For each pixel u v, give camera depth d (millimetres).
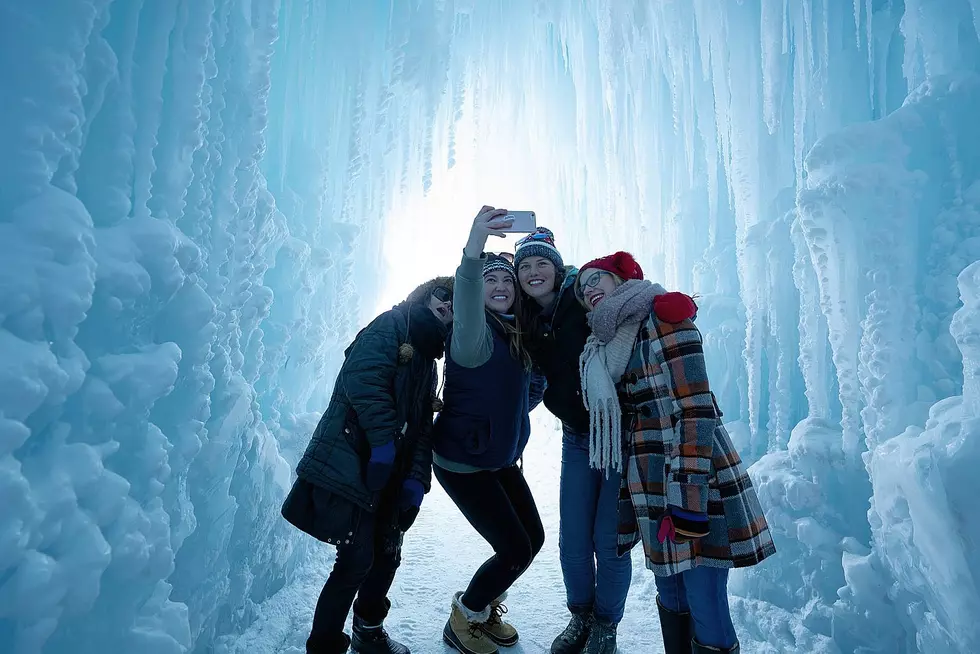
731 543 1467
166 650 1207
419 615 2422
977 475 1470
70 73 1065
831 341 2424
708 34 4102
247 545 2162
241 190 2053
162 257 1298
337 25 3701
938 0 2342
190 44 1535
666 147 5289
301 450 2893
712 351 4191
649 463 1541
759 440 3488
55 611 933
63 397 980
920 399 2043
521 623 2383
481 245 1646
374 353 1702
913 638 1812
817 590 2176
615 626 1991
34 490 947
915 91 2357
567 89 6609
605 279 1711
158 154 1497
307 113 3523
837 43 3080
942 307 2078
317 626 1729
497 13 5641
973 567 1470
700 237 4703
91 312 1166
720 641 1491
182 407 1503
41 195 1013
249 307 2219
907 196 2197
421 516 3953
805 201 2404
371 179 4578
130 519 1129
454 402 1894
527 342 1911
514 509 2078
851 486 2291
